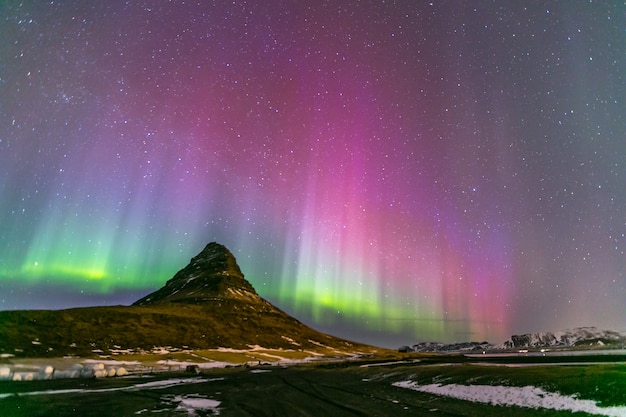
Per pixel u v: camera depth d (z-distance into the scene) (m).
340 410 27.39
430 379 41.06
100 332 113.69
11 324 98.50
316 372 67.06
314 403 31.00
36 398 35.12
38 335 96.81
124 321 130.50
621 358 63.22
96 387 44.28
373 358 138.88
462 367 51.62
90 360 81.69
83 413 27.47
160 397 35.62
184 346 122.38
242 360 112.44
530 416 22.45
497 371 40.03
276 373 67.31
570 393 25.23
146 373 68.12
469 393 30.84
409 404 29.03
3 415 27.02
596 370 32.38
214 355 114.69
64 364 73.50
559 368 37.81
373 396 34.25
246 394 37.53
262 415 26.03
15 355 78.19
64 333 103.88
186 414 26.77
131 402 32.50
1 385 46.00
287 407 29.14
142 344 113.50
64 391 40.25
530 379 31.31
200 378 57.25
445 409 26.27
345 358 140.75
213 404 31.17
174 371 73.75
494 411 24.58
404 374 49.94
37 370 63.88
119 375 63.00
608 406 21.88
